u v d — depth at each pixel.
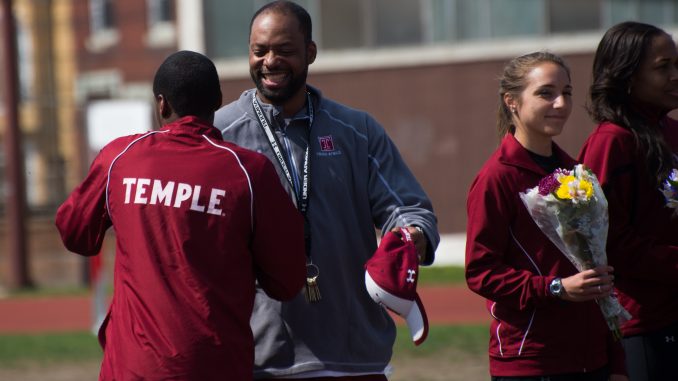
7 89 57.09
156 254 10.45
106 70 92.38
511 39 59.34
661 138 12.75
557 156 12.68
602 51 13.20
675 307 12.88
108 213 10.95
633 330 13.05
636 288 12.95
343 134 12.46
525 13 59.03
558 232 11.64
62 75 93.88
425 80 60.53
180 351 10.22
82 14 93.44
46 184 81.88
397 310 11.38
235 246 10.60
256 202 10.72
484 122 59.62
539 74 12.01
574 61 57.88
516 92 12.20
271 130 12.29
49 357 29.77
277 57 11.89
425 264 12.20
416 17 60.75
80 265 59.44
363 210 12.48
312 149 12.29
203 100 11.18
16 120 57.56
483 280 11.77
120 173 10.85
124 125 41.69
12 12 57.19
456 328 32.12
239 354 10.51
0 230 66.44
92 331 35.41
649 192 12.78
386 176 12.50
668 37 12.97
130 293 10.49
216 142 10.93
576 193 11.41
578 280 11.37
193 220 10.50
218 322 10.38
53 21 93.69
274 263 10.91
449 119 60.12
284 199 10.96
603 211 11.63
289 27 11.89
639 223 12.86
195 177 10.62
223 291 10.48
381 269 11.35
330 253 12.08
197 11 61.72
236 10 61.62
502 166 11.94
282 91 11.99
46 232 65.94
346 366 12.09
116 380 10.42
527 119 12.13
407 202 12.34
